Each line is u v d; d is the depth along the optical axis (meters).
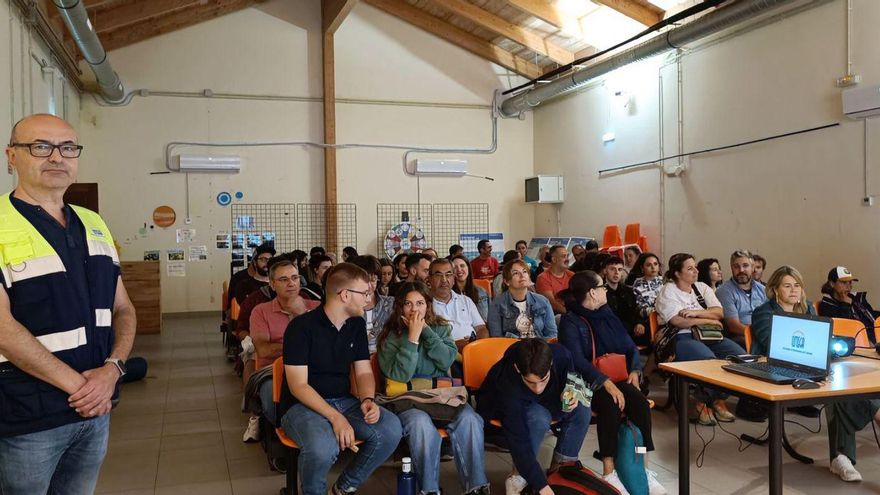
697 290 4.80
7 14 5.27
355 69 10.60
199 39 9.90
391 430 2.72
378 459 2.72
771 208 6.73
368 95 10.67
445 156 11.05
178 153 9.82
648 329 5.10
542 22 9.55
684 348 4.21
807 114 6.27
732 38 7.16
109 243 1.91
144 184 9.70
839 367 2.97
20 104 5.69
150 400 4.98
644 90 8.68
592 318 3.51
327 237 10.35
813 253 6.25
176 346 7.38
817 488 3.14
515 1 8.76
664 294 4.62
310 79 10.38
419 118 10.93
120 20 8.24
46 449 1.67
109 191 9.55
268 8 10.19
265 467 3.54
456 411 2.87
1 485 1.67
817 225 6.20
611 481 2.96
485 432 3.02
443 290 4.26
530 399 2.83
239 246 10.07
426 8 10.62
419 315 3.10
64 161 1.74
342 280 2.85
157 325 8.35
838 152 5.97
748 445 3.77
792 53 6.41
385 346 3.13
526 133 11.50
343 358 2.87
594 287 3.54
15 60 5.53
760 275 5.68
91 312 1.77
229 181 10.05
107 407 1.74
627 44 8.87
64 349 1.69
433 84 10.99
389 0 10.62
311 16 10.37
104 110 9.52
